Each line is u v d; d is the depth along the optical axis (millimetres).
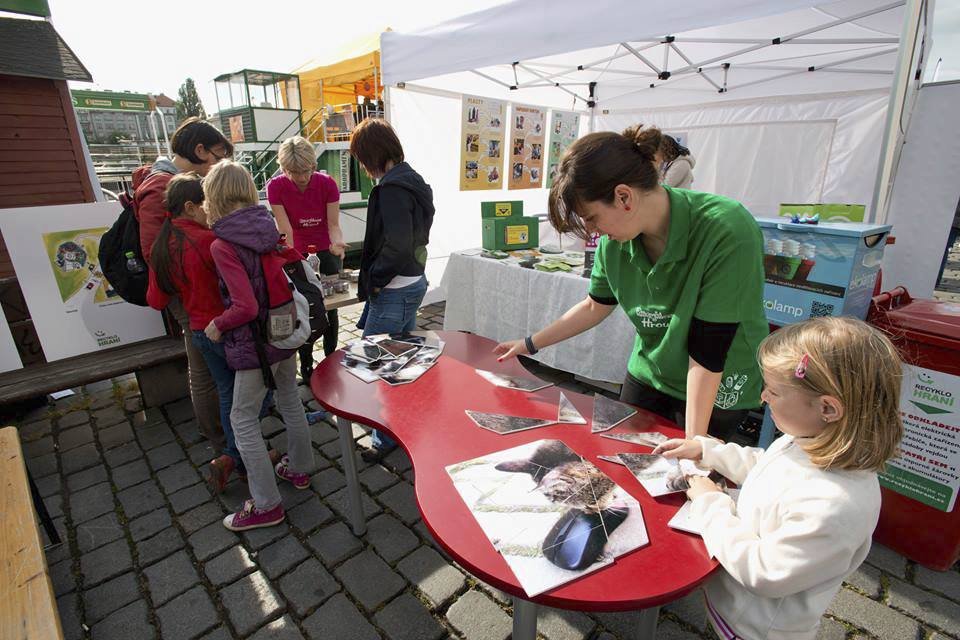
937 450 1839
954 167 3787
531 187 5352
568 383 3627
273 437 2883
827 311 2064
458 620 1729
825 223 2143
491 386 1699
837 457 822
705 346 1227
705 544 967
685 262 1247
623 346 3066
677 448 1170
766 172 5211
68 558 2027
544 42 2863
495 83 5168
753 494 948
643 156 1154
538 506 1066
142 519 2240
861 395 793
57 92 3469
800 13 3455
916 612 1741
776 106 5008
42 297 2934
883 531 2043
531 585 866
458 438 1359
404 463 2619
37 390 2596
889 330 1943
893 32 3699
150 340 3307
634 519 1029
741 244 1169
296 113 8766
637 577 890
